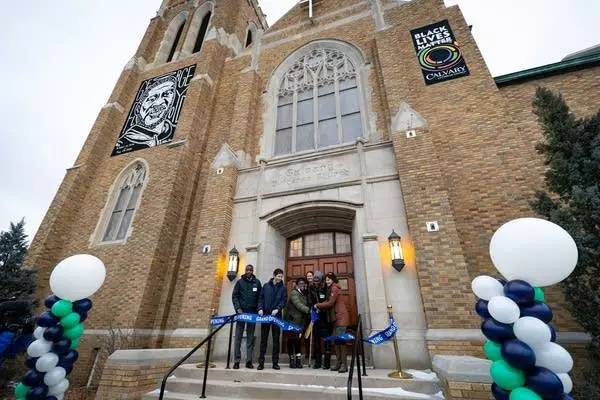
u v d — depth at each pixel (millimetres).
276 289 5621
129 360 4824
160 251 8727
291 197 7871
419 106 8602
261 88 11680
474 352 4793
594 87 7371
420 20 10367
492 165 7039
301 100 10836
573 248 2699
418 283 5758
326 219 7691
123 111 13992
